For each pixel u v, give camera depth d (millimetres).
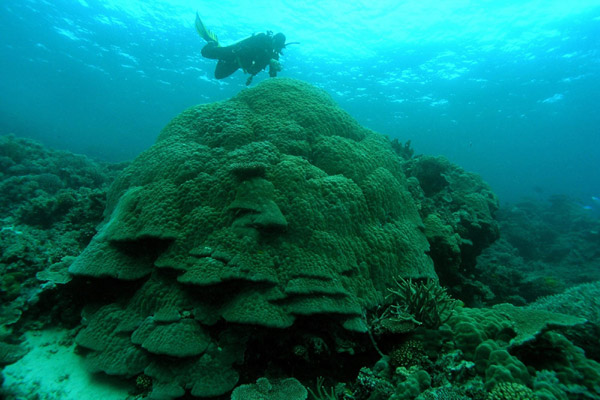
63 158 12109
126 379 3447
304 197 4223
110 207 5180
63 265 4492
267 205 3969
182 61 24859
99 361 3402
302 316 3500
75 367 3553
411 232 5070
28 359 3584
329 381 3471
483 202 7582
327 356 3516
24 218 6453
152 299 3707
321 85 24641
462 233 6621
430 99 25438
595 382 2590
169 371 3232
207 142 5137
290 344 3488
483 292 6516
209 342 3422
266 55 7004
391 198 5176
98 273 3707
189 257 3789
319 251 3875
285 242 3895
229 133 5090
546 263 12844
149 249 4086
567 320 3020
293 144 5031
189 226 4000
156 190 4363
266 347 3508
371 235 4461
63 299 4227
